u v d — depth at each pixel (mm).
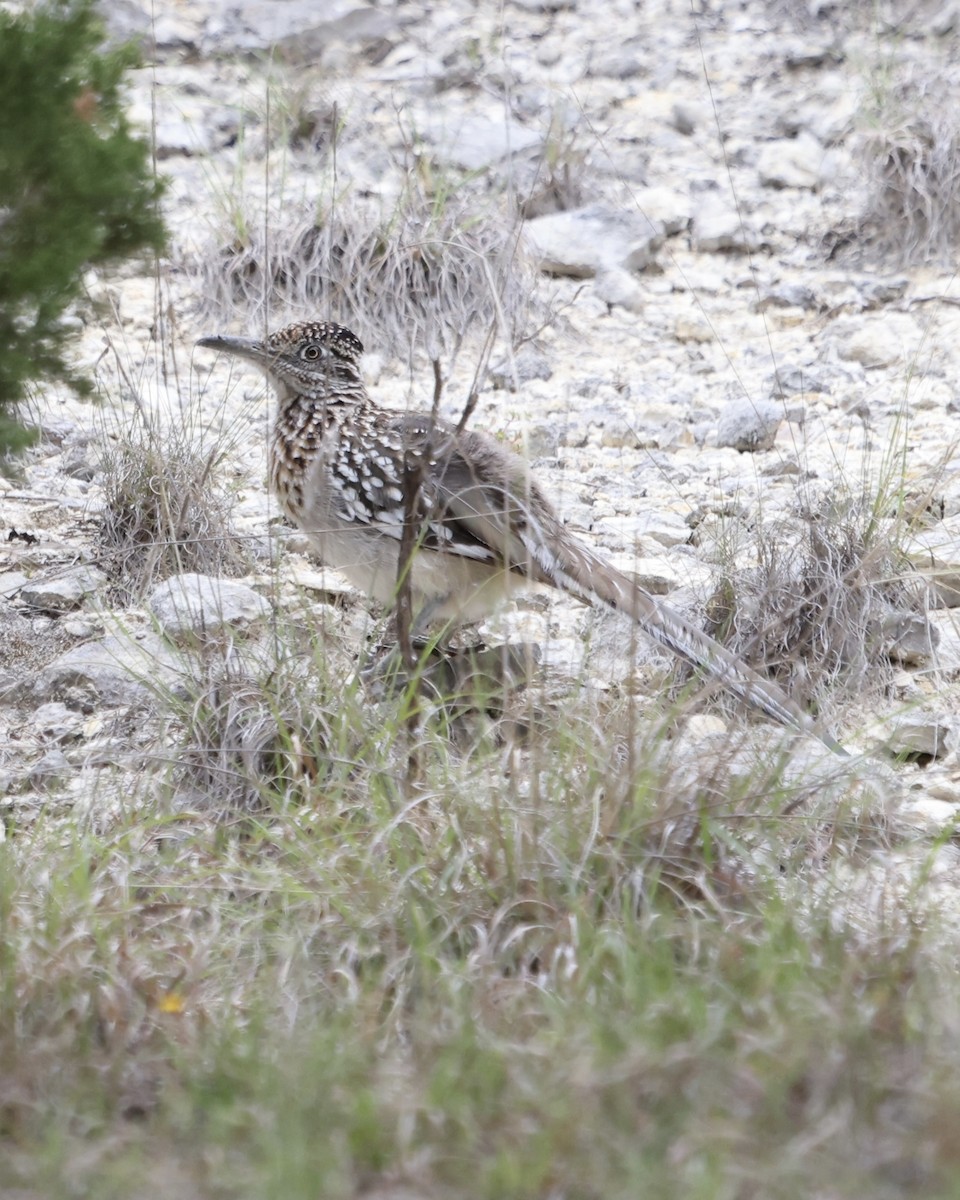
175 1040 6945
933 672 10953
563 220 17797
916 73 19375
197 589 11000
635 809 8156
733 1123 6016
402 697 9164
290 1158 5781
